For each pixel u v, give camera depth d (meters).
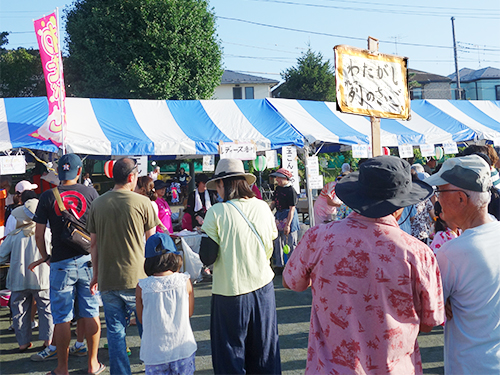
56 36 5.64
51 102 5.56
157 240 2.88
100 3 16.38
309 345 1.79
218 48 17.94
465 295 1.75
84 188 3.60
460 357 1.77
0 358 4.04
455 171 1.84
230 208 2.84
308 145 7.38
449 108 9.71
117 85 16.53
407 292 1.59
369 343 1.61
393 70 4.50
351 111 4.16
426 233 5.09
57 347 3.48
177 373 2.78
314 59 31.17
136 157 6.43
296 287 1.87
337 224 1.74
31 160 9.01
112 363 3.15
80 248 3.44
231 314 2.72
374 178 1.66
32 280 4.01
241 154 6.66
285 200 6.76
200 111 7.72
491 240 1.76
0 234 5.84
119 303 3.19
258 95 35.62
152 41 16.20
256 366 2.82
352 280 1.63
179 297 2.85
